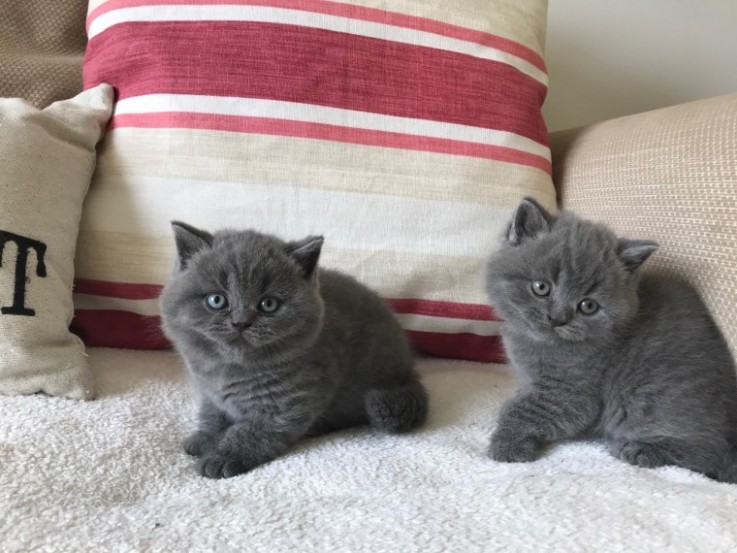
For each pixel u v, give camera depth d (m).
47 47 0.54
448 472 0.35
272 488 0.33
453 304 0.49
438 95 0.49
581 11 0.67
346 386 0.42
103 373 0.44
